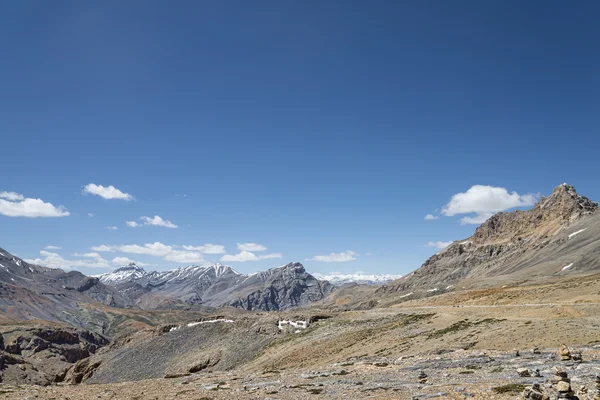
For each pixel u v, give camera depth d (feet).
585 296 347.97
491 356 178.50
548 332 216.54
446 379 142.51
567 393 86.17
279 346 416.46
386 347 285.43
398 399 117.60
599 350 161.68
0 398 166.81
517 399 95.35
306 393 146.92
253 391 162.61
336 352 318.86
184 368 456.86
